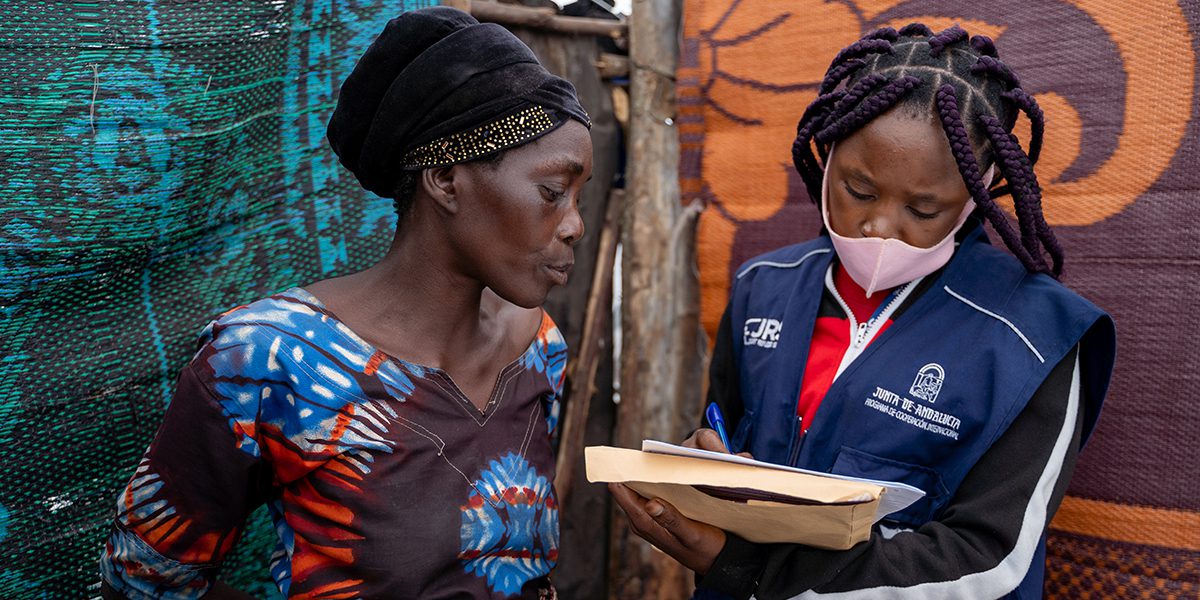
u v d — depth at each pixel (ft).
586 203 7.47
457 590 3.65
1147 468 5.55
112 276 5.06
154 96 4.99
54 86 4.74
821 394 4.49
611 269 7.63
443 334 3.80
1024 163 3.98
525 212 3.47
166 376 5.29
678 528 3.91
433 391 3.75
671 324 7.37
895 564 3.79
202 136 5.15
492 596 3.76
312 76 5.60
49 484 4.96
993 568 3.80
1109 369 4.10
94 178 4.87
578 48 7.30
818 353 4.60
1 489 4.82
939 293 4.31
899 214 3.98
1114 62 5.63
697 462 3.63
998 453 4.01
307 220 5.70
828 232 4.51
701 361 7.45
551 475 4.20
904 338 4.28
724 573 4.00
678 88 7.09
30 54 4.66
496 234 3.52
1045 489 3.90
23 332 4.83
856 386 4.30
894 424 4.19
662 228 7.27
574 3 7.52
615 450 3.83
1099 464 5.68
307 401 3.55
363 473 3.57
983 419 4.03
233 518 3.71
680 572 7.59
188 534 3.63
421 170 3.53
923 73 3.93
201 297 5.39
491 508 3.76
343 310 3.73
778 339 4.71
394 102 3.48
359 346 3.67
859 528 3.53
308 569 3.66
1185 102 5.45
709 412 4.66
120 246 5.01
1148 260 5.55
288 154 5.60
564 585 7.71
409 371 3.71
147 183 5.02
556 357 4.48
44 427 4.92
